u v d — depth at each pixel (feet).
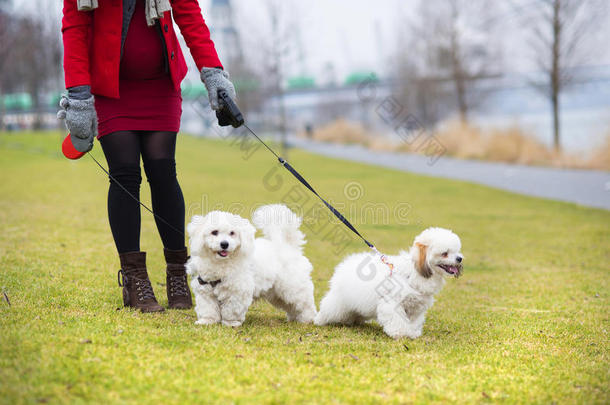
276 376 9.52
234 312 13.00
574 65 79.92
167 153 13.58
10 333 10.27
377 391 9.24
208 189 48.14
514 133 81.71
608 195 49.11
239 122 13.55
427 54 104.06
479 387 9.73
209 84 13.61
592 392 9.72
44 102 168.86
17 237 23.39
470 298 19.10
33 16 126.62
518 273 23.81
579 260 26.61
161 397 8.39
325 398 8.80
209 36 14.03
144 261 13.50
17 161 70.59
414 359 11.20
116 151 13.01
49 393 8.13
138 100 13.10
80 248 21.86
